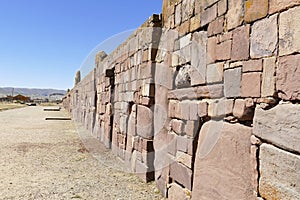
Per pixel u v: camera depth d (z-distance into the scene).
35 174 5.05
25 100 78.25
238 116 2.50
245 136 2.42
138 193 4.12
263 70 2.20
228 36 2.66
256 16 2.28
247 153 2.38
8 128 12.55
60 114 24.28
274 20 2.09
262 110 2.20
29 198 3.84
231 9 2.61
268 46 2.14
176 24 3.86
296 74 1.89
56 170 5.36
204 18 3.11
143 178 4.71
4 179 4.70
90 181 4.68
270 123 2.11
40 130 11.89
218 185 2.71
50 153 6.97
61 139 9.33
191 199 3.21
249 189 2.32
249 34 2.36
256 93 2.27
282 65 2.01
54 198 3.85
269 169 2.10
